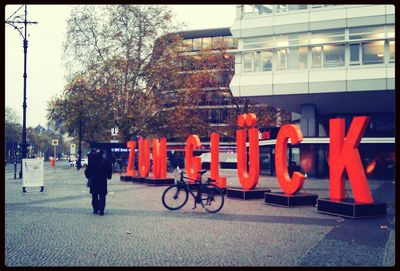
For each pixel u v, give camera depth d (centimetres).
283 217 1155
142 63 4644
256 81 3269
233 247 769
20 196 1717
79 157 4894
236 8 3403
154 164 2392
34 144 11200
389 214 1225
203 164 4731
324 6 3155
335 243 808
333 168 1264
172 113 4800
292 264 648
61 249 750
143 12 4644
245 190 1642
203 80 4922
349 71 3036
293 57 3225
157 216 1162
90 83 4462
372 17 3008
